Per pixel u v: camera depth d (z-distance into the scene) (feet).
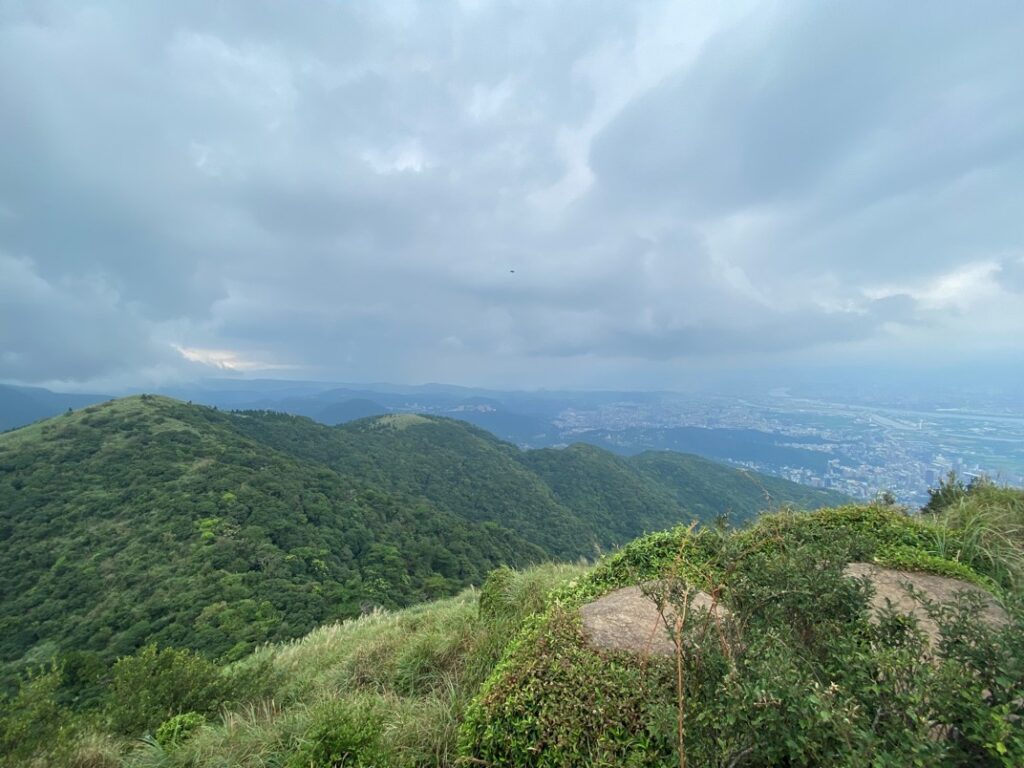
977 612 5.93
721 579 7.14
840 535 9.82
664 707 6.12
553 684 8.32
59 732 12.69
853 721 4.94
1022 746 4.29
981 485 19.19
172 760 11.59
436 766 9.08
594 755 7.21
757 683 5.04
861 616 6.59
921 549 13.61
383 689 14.10
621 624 10.21
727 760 5.34
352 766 8.98
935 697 4.84
